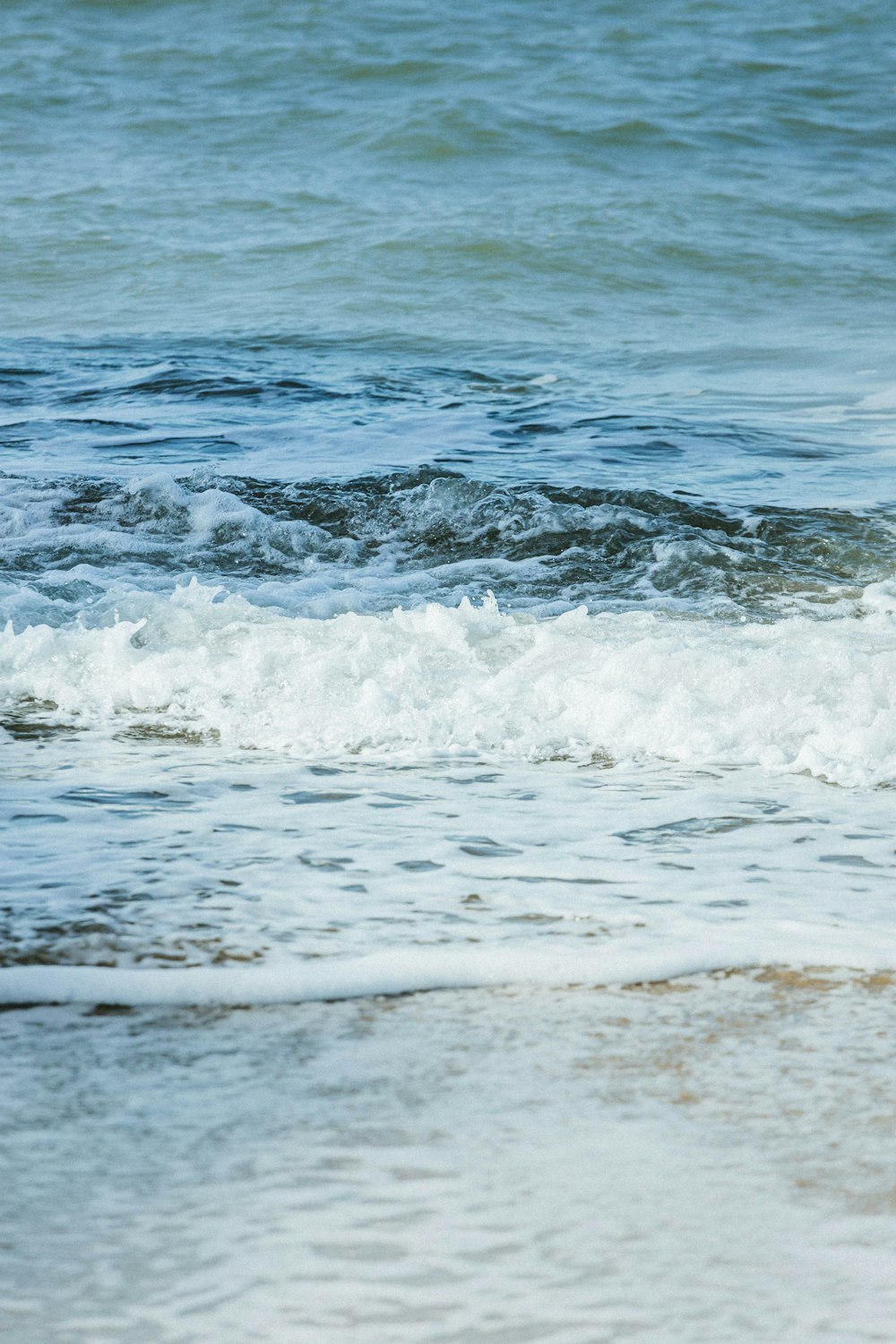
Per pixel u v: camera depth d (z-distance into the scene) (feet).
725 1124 7.58
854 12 112.78
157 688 17.88
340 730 16.29
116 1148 7.30
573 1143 7.36
